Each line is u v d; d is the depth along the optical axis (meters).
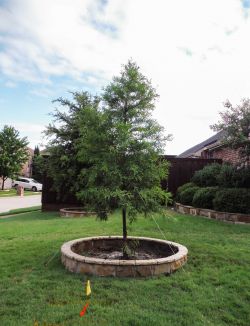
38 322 3.38
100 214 5.52
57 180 12.98
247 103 10.23
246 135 10.22
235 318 3.62
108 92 5.63
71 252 5.12
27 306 3.73
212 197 10.26
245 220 9.08
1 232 8.17
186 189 12.11
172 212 11.77
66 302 3.87
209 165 13.10
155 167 5.53
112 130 5.39
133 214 5.33
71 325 3.34
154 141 5.52
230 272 4.88
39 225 9.20
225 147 11.31
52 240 6.84
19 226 9.20
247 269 5.00
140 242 6.26
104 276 4.64
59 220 10.34
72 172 12.33
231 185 10.54
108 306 3.77
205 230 7.94
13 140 38.34
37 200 24.89
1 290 4.19
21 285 4.34
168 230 7.89
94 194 5.20
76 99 13.02
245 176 10.24
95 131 5.37
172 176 14.17
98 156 5.38
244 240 6.86
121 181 5.28
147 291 4.16
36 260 5.45
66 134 12.69
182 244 6.36
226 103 10.67
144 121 5.62
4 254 5.82
